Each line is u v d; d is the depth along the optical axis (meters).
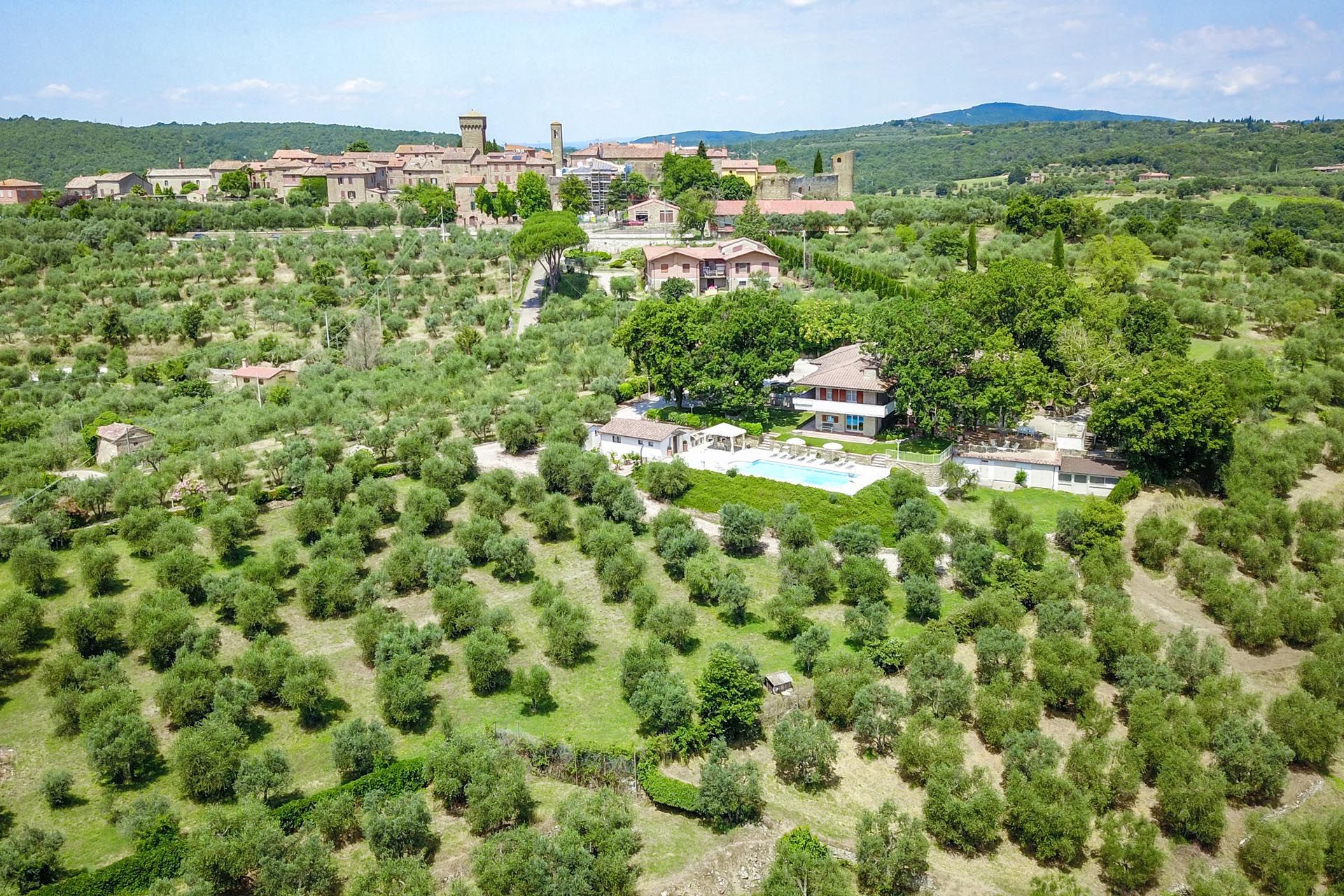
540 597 72.75
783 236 192.50
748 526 80.38
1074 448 102.00
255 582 72.81
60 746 58.47
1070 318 111.56
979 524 85.81
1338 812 56.72
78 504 84.12
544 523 83.69
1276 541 81.81
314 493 86.44
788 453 101.12
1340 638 70.00
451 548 80.56
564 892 46.59
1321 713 61.50
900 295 133.38
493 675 63.59
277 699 62.59
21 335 144.75
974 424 109.94
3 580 75.19
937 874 51.06
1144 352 111.88
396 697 58.78
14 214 198.00
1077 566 79.44
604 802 51.81
